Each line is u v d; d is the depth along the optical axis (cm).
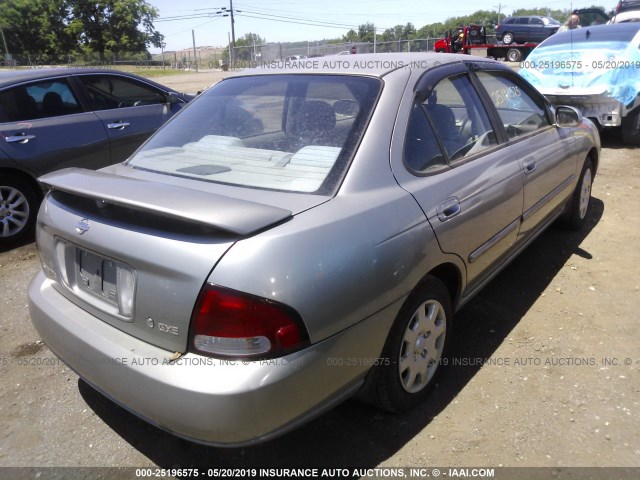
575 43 828
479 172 292
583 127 462
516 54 2636
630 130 791
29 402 289
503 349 318
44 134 534
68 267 241
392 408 257
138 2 6172
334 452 246
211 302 185
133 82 623
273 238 191
